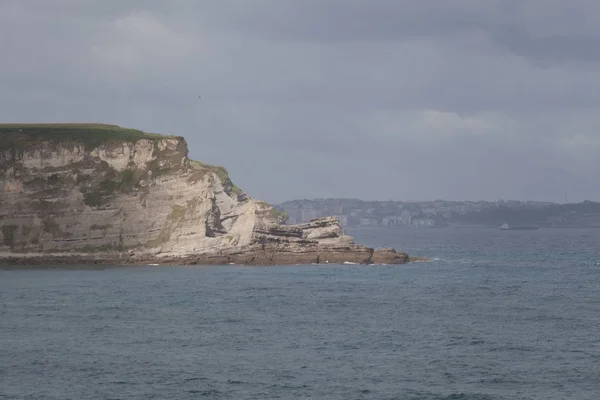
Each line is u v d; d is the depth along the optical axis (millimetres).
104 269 161750
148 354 75375
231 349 77750
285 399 61406
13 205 177875
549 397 62500
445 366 71562
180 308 104438
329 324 92250
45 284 132375
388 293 122500
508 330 88750
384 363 72500
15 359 73000
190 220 175500
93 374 67938
